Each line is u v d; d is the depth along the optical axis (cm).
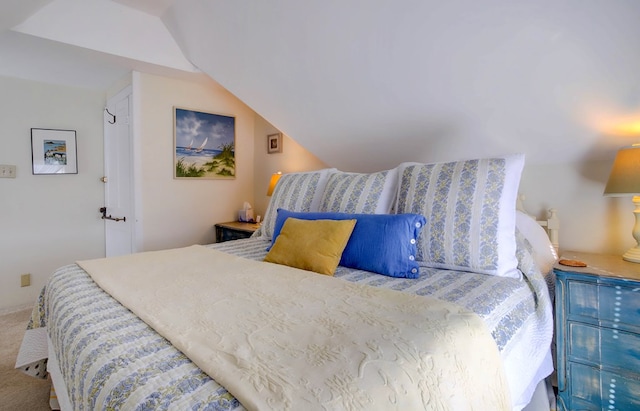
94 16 230
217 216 338
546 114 166
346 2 161
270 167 347
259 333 77
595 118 158
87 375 67
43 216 298
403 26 158
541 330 127
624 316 128
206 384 60
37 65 262
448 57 162
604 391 132
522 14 132
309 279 121
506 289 119
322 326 80
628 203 168
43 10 210
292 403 53
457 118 192
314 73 208
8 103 279
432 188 154
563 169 185
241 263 148
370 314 87
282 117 261
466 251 139
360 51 180
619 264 148
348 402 56
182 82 305
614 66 135
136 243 285
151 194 290
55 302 112
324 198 195
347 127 238
